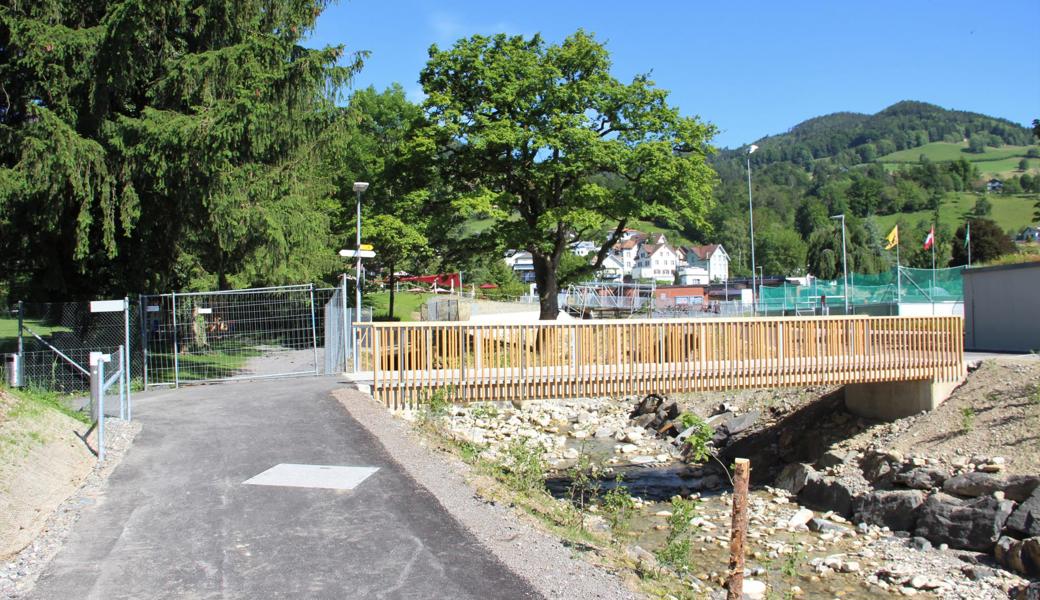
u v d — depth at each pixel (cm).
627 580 621
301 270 3009
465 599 553
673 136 3100
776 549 1202
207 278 2672
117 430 1147
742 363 1495
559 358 1400
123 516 747
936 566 1125
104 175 1538
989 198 15488
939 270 3641
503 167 3070
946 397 1641
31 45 1488
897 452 1475
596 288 5384
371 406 1384
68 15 1639
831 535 1272
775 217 15838
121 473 915
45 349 1645
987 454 1345
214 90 1686
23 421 923
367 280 4197
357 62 1812
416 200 2938
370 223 2941
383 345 1353
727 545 1212
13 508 705
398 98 4097
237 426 1211
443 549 655
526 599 554
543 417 2323
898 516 1306
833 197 15712
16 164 1508
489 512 770
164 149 1571
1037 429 1346
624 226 3183
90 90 1562
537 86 2914
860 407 1772
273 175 1881
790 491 1558
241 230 1831
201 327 2084
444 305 3684
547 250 3030
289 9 1958
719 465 1802
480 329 1361
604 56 3059
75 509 766
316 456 998
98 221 1669
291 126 1778
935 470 1350
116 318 1769
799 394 2000
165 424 1235
